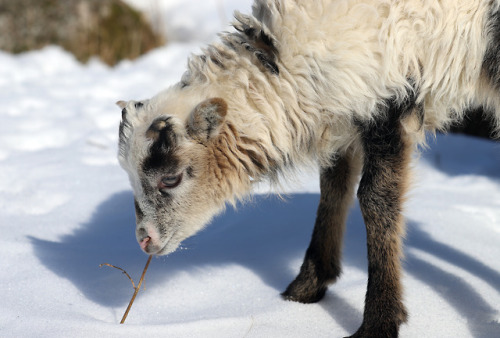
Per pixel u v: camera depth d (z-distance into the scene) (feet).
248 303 13.52
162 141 11.86
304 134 12.81
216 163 12.46
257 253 16.02
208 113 11.65
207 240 16.97
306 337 11.98
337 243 13.84
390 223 12.33
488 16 12.07
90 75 32.99
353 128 12.76
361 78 12.16
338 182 13.74
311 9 12.30
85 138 23.99
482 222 17.33
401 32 12.02
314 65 12.16
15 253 15.34
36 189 19.38
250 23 12.68
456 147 24.44
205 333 11.76
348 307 13.32
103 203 18.93
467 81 12.62
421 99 12.57
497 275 14.42
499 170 22.00
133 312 13.14
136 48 37.68
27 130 24.53
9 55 35.35
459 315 12.76
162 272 14.92
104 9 37.65
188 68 12.99
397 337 11.97
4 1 36.55
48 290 13.70
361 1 12.10
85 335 11.46
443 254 15.56
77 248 16.12
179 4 41.32
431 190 20.20
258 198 19.34
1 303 12.89
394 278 12.25
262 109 12.37
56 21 36.73
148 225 12.53
